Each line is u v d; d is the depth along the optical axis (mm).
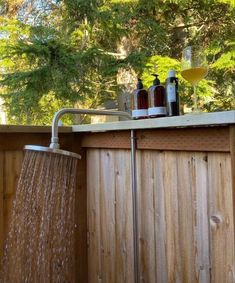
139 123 1421
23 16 5961
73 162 1371
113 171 1718
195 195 1309
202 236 1281
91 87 5109
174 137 1377
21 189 1379
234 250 1157
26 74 4703
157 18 5297
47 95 5012
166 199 1438
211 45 4984
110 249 1742
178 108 1481
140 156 1555
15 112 5020
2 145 1660
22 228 1370
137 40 5387
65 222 1346
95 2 5039
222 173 1202
